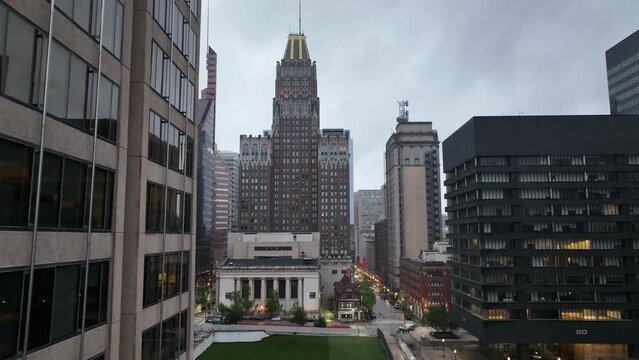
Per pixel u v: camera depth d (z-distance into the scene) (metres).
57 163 14.75
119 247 18.84
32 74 13.48
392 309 181.38
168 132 24.44
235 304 130.62
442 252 166.25
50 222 14.37
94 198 17.05
